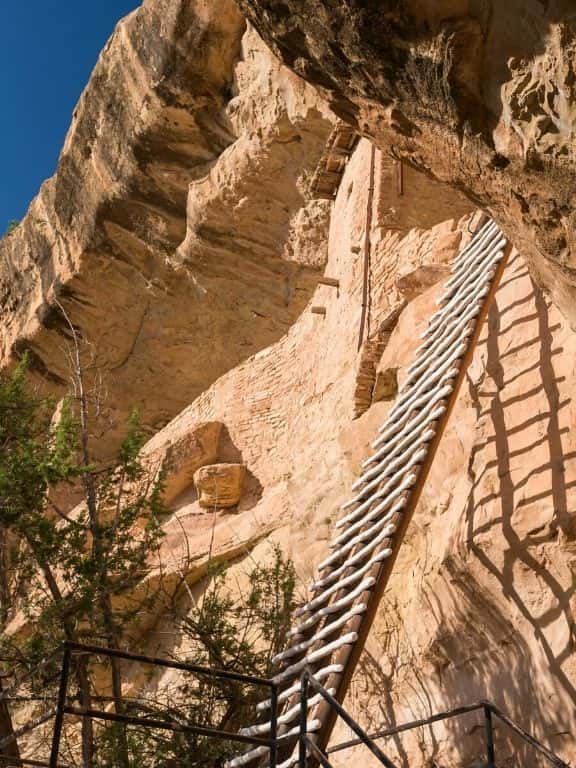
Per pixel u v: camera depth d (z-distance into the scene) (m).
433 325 8.41
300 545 9.38
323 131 13.58
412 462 6.99
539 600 6.41
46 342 18.42
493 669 6.66
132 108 15.99
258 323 16.91
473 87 4.79
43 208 18.72
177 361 17.83
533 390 7.15
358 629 6.19
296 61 5.53
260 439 12.90
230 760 5.97
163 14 15.13
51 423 8.47
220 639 7.70
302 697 4.84
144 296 17.48
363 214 11.88
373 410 9.16
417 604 7.37
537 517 6.52
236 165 14.77
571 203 4.64
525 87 4.54
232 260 16.09
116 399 18.11
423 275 9.79
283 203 15.00
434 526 7.44
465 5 4.63
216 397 14.08
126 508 7.95
